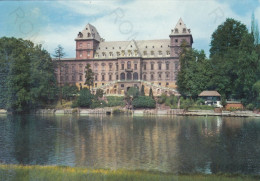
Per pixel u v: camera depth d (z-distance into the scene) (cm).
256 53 7869
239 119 6612
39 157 2659
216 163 2542
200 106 8169
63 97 9331
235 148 3266
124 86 10688
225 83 8331
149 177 1669
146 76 11800
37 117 4150
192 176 1800
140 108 8694
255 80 7650
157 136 4228
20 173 1424
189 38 11250
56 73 9919
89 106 8844
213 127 5162
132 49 11669
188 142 3697
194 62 8900
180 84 8962
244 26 8831
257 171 2267
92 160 2680
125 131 4775
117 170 1980
